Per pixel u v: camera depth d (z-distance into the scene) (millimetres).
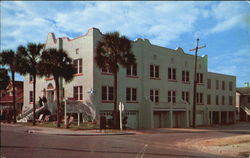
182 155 9617
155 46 31156
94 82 25062
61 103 26641
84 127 22234
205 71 38000
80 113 26094
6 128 22578
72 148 11227
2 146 11711
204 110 36750
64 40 29312
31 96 33969
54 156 9188
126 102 27453
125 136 17641
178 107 31094
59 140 14398
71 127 22375
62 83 28906
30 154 9586
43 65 22375
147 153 10000
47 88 30859
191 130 23672
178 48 34219
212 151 10695
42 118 27797
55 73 22312
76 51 27469
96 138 15945
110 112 26172
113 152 10180
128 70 28188
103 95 25844
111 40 22188
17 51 25453
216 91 39625
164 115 30797
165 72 32062
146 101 28375
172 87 32719
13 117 31359
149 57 30281
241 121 20016
